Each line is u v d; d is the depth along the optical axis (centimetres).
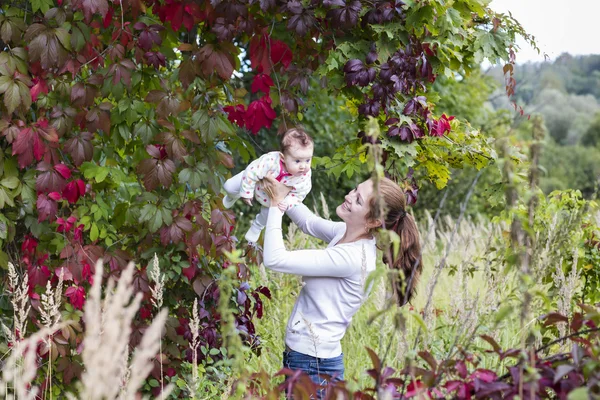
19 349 187
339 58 342
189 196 359
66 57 313
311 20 332
